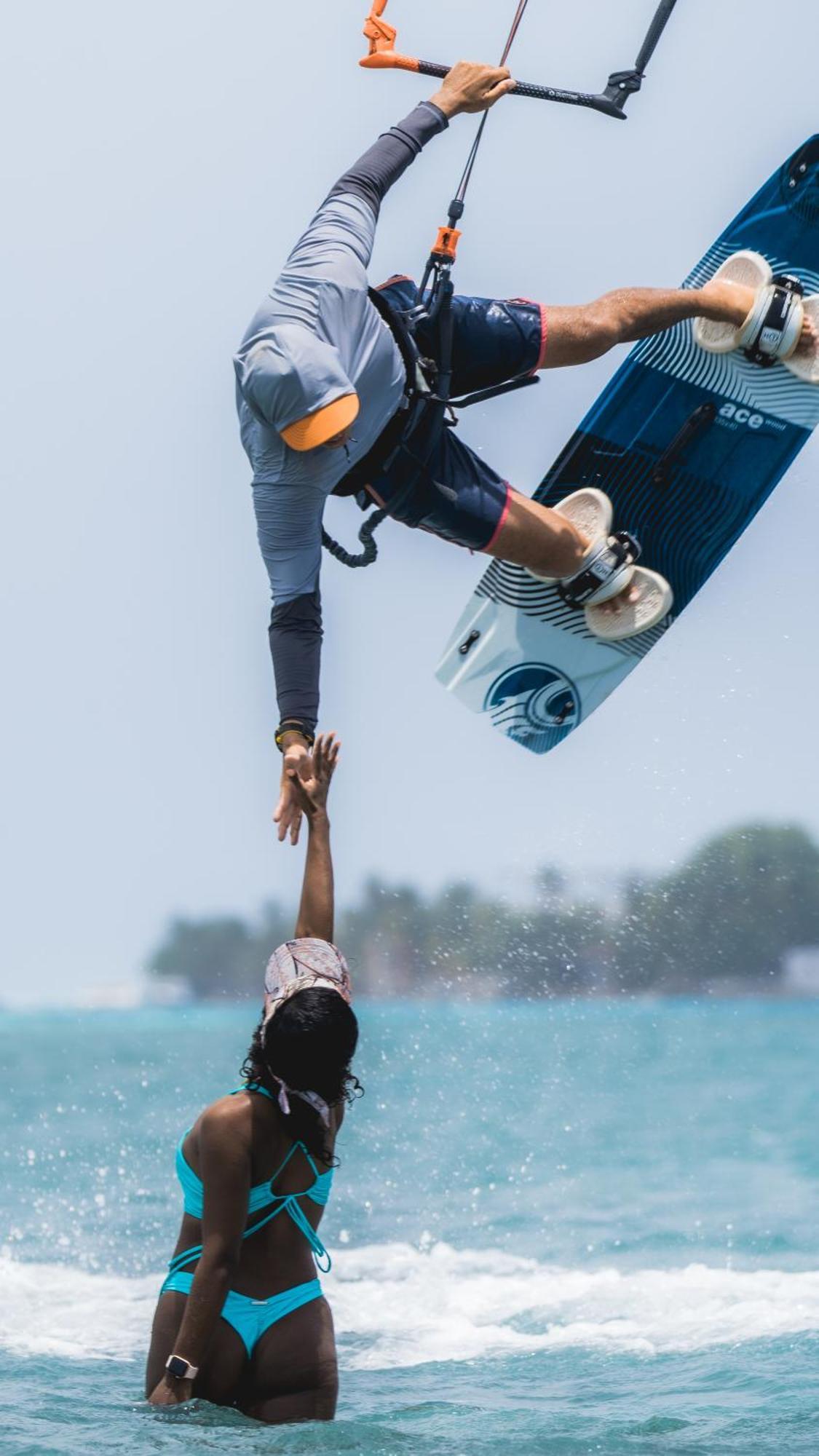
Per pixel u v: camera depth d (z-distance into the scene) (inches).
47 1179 1585.9
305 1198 581.6
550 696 940.6
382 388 696.4
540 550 779.4
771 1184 1425.9
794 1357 720.3
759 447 922.1
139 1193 1482.5
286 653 702.5
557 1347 783.1
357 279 684.7
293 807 644.1
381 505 742.5
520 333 751.1
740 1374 690.8
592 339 772.6
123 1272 1059.9
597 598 907.4
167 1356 578.6
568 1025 6008.9
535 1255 1086.4
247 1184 560.1
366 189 707.4
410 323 713.6
